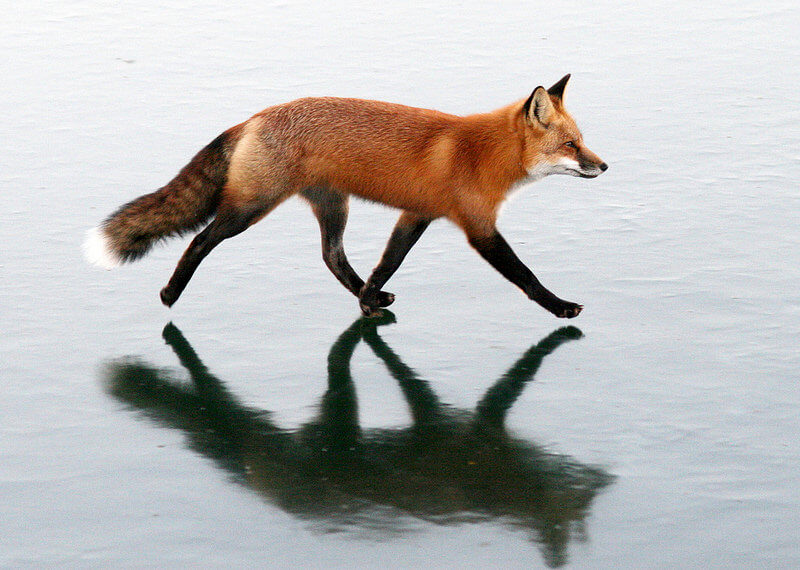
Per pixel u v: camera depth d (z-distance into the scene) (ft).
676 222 72.43
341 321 60.90
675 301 61.00
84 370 54.39
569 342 56.90
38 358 55.57
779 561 37.81
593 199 77.46
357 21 122.01
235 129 59.82
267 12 126.62
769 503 41.42
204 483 43.73
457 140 57.62
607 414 49.06
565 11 125.80
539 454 45.75
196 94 99.19
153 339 58.34
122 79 104.27
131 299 63.46
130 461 45.47
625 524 40.24
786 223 71.36
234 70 105.60
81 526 40.55
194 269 60.85
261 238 73.41
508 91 96.53
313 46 112.57
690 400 49.98
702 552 38.42
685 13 124.47
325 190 60.23
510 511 41.29
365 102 58.90
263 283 66.18
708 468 44.14
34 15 127.44
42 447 46.60
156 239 61.41
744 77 102.32
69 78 104.99
